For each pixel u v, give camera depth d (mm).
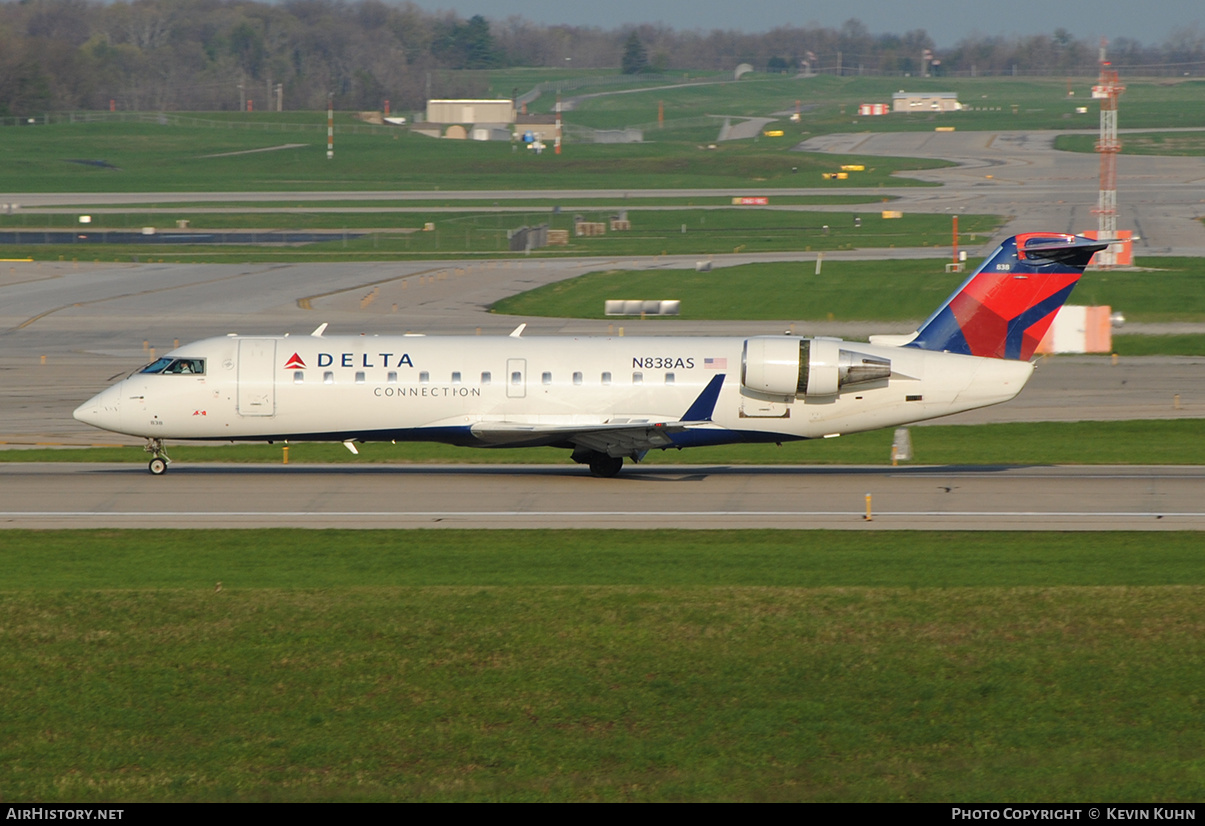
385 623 101562
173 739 86000
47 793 79688
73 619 102125
